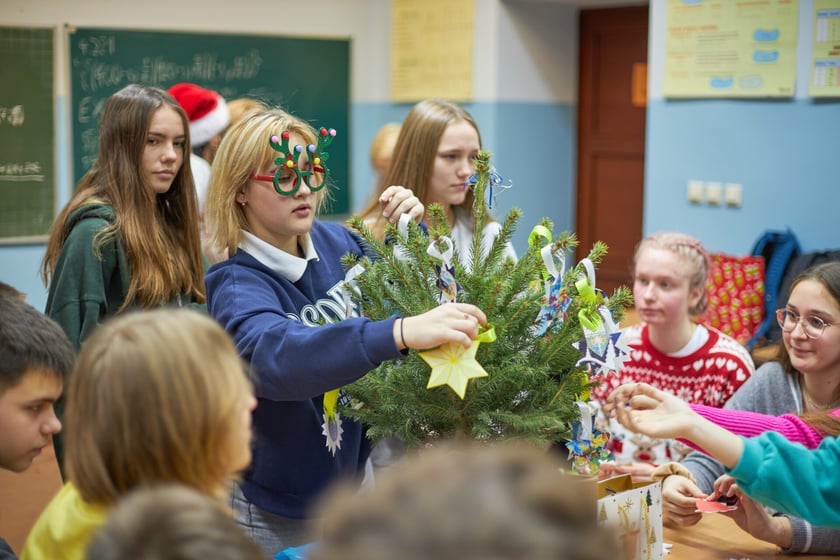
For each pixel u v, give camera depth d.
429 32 5.85
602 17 5.83
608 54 5.85
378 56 6.19
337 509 0.46
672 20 4.38
